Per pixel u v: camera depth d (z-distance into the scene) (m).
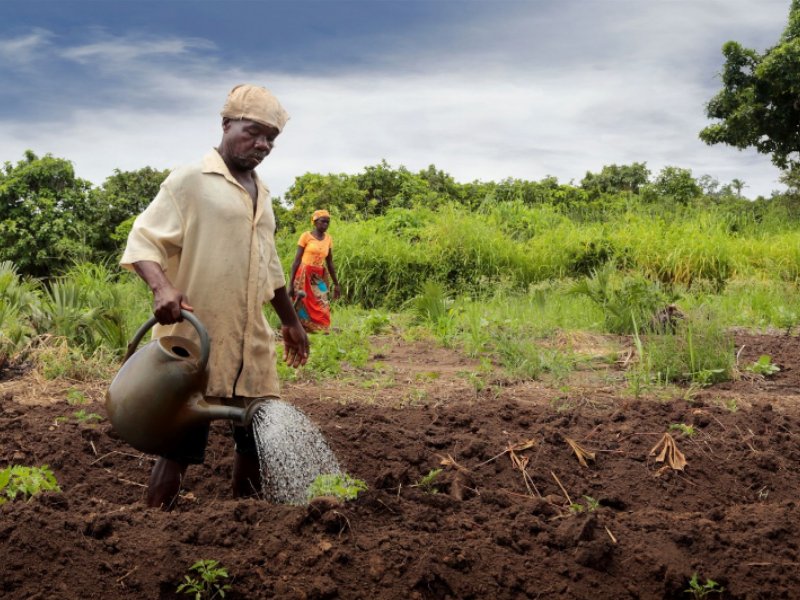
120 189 24.72
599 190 31.02
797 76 26.64
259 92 3.94
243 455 4.23
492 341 9.43
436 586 3.29
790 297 13.80
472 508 4.07
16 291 9.09
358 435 5.26
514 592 3.35
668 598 3.46
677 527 3.89
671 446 5.25
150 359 3.70
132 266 3.80
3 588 3.05
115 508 3.78
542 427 5.65
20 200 22.78
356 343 9.38
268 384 4.15
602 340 9.72
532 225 21.70
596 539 3.69
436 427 5.69
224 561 3.23
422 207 24.38
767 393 7.33
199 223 3.87
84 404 6.07
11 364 7.30
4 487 3.99
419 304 11.84
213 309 3.90
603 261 18.17
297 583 3.18
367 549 3.39
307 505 3.54
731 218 23.30
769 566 3.66
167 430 3.71
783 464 5.23
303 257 11.48
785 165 29.28
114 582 3.12
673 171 31.05
